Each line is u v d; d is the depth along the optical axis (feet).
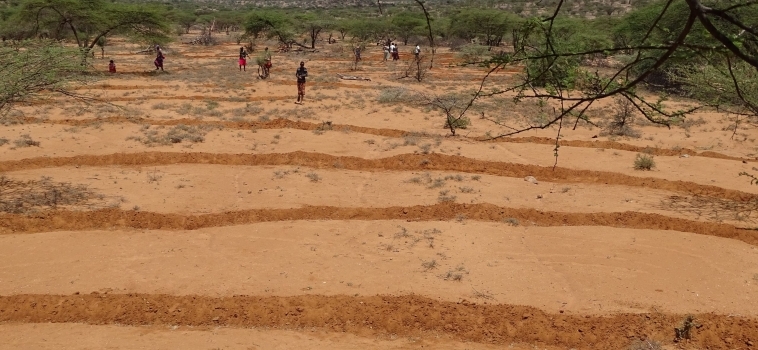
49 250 30.68
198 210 37.11
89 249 30.99
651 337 23.82
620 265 30.09
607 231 34.45
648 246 32.35
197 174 44.91
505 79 113.70
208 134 57.36
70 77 38.65
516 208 38.19
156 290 26.81
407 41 222.48
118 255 30.40
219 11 315.37
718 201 40.27
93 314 24.84
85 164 47.16
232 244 32.17
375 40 214.90
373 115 70.69
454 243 32.63
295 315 25.09
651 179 45.21
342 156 50.62
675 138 61.67
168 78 104.12
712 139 61.26
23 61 35.76
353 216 37.19
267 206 38.19
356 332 24.20
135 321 24.61
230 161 49.14
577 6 288.10
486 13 172.45
